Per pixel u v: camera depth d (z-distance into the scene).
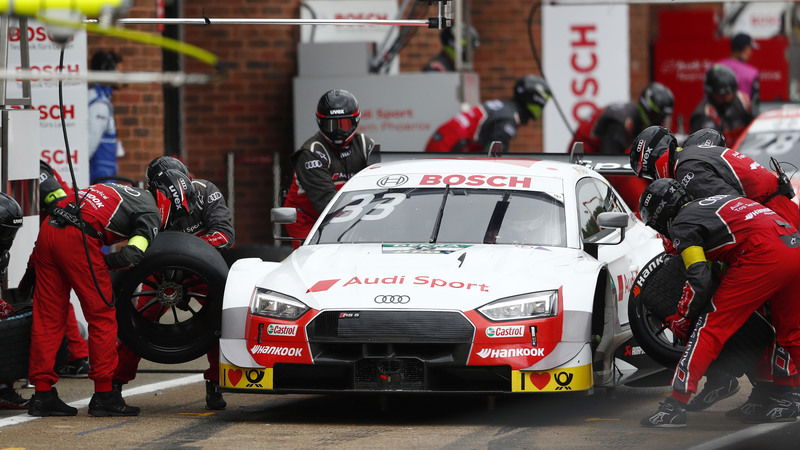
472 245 33.22
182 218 35.59
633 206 49.56
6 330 32.62
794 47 103.56
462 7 67.69
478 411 32.94
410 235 33.94
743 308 30.14
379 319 30.00
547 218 34.09
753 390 31.97
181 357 33.34
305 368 30.36
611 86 72.12
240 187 67.62
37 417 32.72
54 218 32.25
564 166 36.81
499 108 59.53
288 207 39.47
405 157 41.56
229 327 31.28
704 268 29.67
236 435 29.81
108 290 32.47
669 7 109.19
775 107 66.19
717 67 67.56
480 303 30.11
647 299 31.73
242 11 66.62
